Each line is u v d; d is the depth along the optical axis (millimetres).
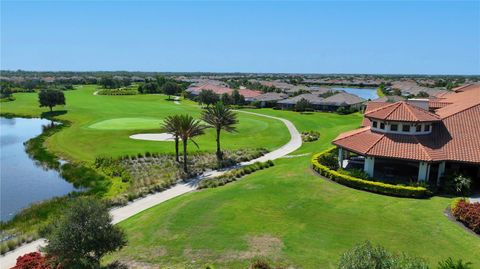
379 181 36188
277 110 118938
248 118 96125
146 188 42125
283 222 28375
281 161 52344
